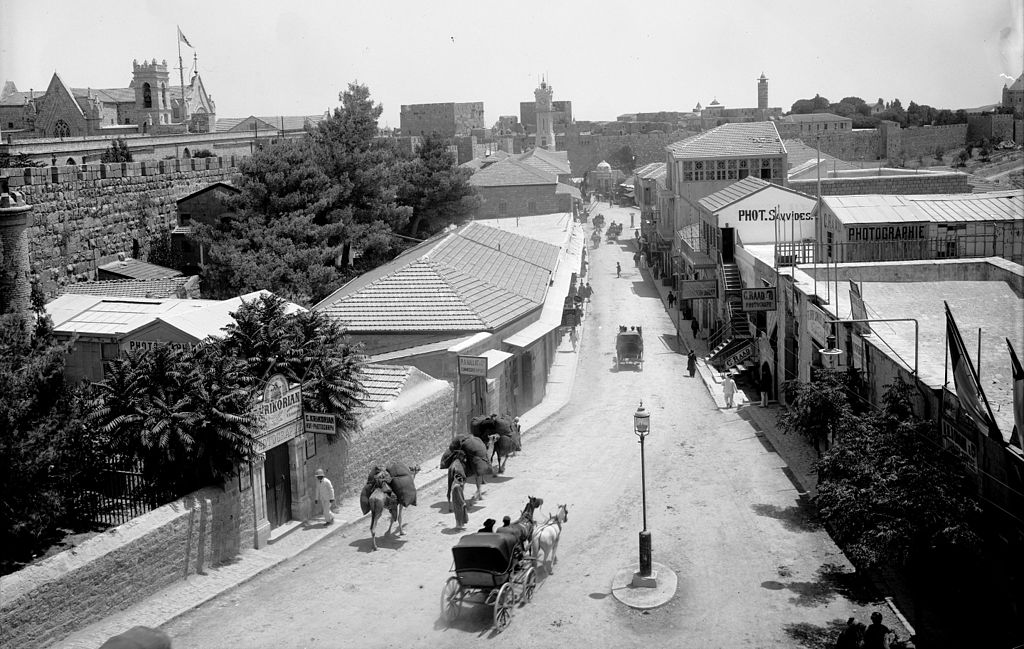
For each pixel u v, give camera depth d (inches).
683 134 7032.5
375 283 1662.2
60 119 3668.8
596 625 828.0
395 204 2618.1
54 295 1843.0
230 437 906.1
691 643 793.6
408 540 1030.4
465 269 1802.4
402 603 869.2
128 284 1879.9
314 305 1822.1
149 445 875.4
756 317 1828.2
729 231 2111.2
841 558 967.0
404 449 1258.6
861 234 1643.7
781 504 1127.6
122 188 2149.4
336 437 1110.4
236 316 1056.8
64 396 927.7
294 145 2199.8
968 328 1284.4
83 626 780.0
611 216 5187.0
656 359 2062.0
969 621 821.2
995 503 795.4
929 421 887.1
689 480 1229.1
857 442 901.8
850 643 719.7
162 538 861.8
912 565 906.7
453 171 2883.9
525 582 870.4
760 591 893.2
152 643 497.4
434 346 1476.4
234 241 1959.9
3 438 822.5
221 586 885.8
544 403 1702.8
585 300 2758.4
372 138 2556.6
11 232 1364.4
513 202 3651.6
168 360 933.8
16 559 860.0
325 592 893.2
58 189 1921.8
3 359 890.1
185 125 4461.1
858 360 1165.7
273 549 987.3
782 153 2854.3
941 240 1647.4
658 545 1011.9
